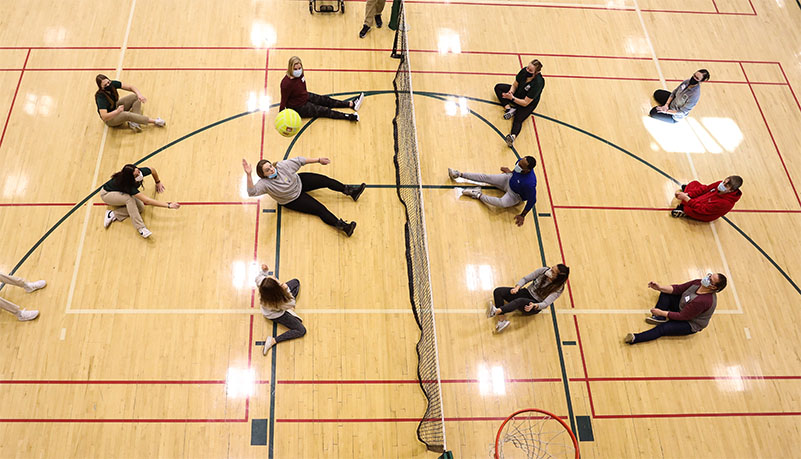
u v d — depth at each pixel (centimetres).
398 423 638
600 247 775
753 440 666
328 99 839
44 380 626
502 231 776
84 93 827
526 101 821
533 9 1003
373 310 699
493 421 653
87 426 607
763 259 788
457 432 645
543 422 655
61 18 891
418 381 663
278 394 641
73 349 645
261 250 724
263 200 760
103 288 682
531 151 846
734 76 958
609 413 668
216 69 867
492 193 809
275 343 662
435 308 712
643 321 728
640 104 912
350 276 718
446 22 965
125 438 605
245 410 630
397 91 873
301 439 620
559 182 822
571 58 948
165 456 600
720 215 782
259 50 894
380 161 809
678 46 983
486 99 886
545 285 665
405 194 780
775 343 727
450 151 831
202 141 798
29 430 601
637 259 770
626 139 873
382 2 892
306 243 735
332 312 692
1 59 840
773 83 956
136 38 884
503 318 714
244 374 648
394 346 680
